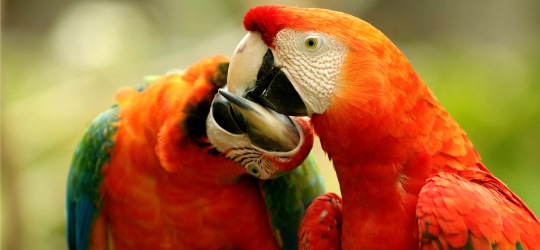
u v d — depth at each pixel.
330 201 4.18
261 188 4.70
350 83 3.65
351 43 3.66
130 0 11.76
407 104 3.71
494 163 7.94
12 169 8.02
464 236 3.50
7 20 14.24
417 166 3.74
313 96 3.71
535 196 7.65
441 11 12.61
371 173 3.77
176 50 10.59
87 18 10.73
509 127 8.00
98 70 10.24
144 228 4.56
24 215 8.14
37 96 10.18
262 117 3.87
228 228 4.62
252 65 3.82
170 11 11.24
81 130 9.77
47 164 9.45
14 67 11.34
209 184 4.42
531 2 12.33
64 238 8.95
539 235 3.85
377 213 3.80
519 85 8.48
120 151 4.50
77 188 4.87
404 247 3.74
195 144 4.22
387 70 3.67
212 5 11.03
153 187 4.46
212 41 10.39
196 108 4.20
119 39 10.50
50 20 14.62
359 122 3.67
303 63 3.71
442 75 9.02
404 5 12.58
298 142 3.95
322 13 3.75
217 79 4.21
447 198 3.56
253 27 3.81
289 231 4.91
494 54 9.66
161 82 4.43
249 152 4.12
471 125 8.09
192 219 4.52
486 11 12.52
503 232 3.58
